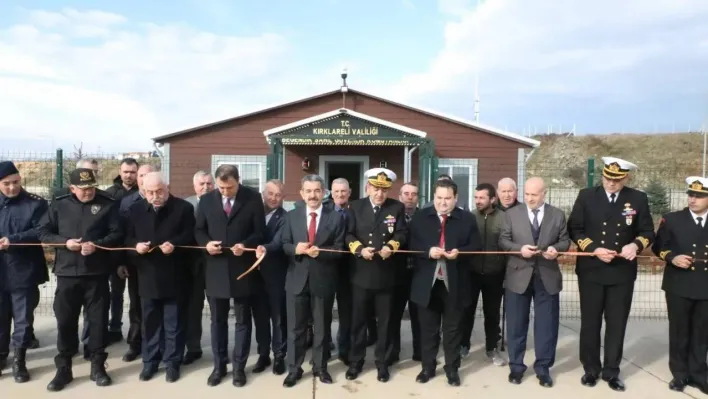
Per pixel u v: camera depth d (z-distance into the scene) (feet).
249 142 52.39
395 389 15.85
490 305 18.52
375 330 20.02
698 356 15.98
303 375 16.81
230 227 15.74
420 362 18.28
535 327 16.62
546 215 16.52
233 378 16.03
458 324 16.30
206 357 18.57
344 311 17.61
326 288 16.07
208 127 51.93
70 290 15.56
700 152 160.86
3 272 15.98
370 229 16.15
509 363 16.90
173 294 16.15
